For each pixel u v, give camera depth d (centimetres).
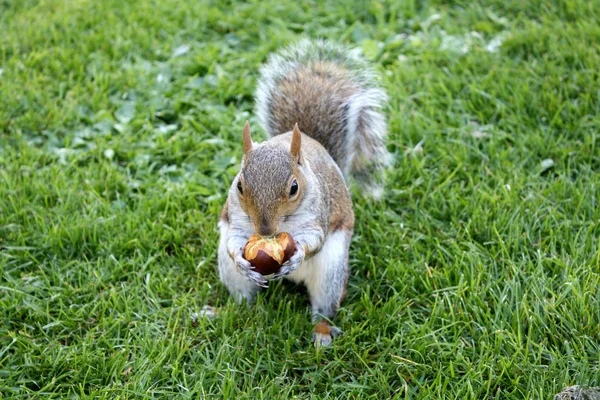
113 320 92
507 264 96
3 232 100
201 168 108
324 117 99
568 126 109
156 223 101
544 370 86
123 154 109
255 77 118
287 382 88
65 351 90
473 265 95
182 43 125
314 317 93
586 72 114
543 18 123
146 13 129
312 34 126
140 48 124
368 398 86
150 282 95
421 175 106
